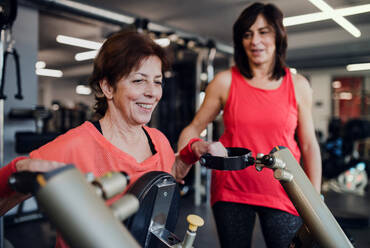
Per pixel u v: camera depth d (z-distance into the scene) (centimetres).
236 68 130
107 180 38
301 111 125
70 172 32
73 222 31
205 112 136
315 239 60
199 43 435
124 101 75
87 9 380
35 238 291
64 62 814
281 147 62
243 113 121
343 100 914
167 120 530
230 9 411
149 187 54
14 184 37
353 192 475
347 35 573
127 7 419
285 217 116
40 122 364
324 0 310
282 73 124
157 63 75
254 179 116
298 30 583
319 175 125
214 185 129
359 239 291
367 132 540
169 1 396
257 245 259
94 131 76
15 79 377
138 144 84
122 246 33
